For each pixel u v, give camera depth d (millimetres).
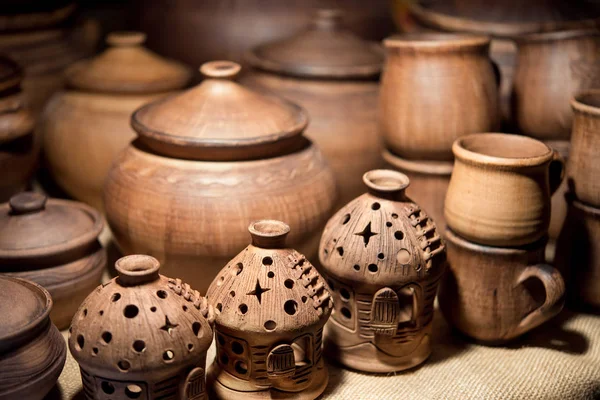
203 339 1027
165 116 1361
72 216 1385
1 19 1757
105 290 1022
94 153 1687
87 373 1020
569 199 1423
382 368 1234
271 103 1422
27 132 1564
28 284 1144
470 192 1243
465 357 1310
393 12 2062
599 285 1402
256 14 1937
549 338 1373
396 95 1476
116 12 2271
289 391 1128
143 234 1325
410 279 1166
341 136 1680
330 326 1263
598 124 1324
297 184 1353
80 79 1727
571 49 1511
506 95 1687
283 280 1081
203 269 1335
